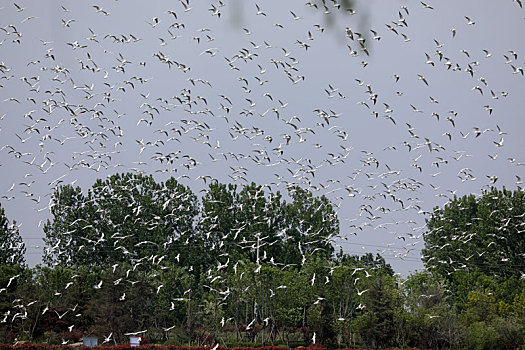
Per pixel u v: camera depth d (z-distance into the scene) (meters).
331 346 93.81
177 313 106.38
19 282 102.88
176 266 117.31
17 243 127.31
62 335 93.50
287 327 105.31
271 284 94.00
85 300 102.12
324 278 97.81
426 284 102.88
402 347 92.00
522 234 126.06
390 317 90.06
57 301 105.94
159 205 127.38
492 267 127.31
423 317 92.69
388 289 94.38
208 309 94.25
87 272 120.19
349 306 106.12
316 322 92.88
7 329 92.50
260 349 82.56
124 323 92.69
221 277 98.81
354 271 93.94
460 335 91.50
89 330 96.81
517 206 126.38
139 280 98.69
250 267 95.38
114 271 98.00
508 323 90.75
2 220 125.38
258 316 104.12
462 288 112.94
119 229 128.38
